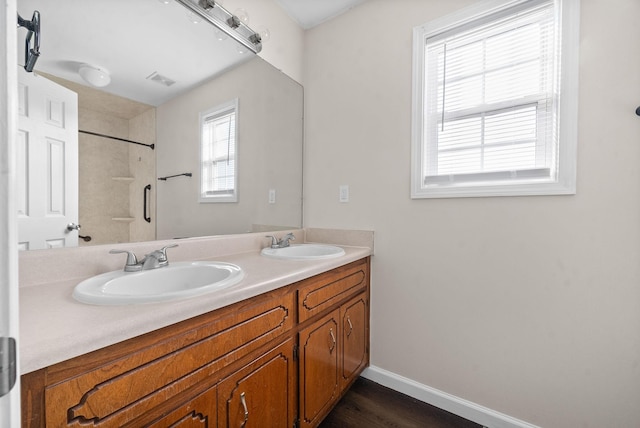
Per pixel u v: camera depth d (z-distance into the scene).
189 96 1.36
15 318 0.28
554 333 1.27
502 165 1.42
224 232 1.55
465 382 1.48
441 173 1.58
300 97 2.05
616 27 1.13
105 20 1.07
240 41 1.55
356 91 1.83
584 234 1.20
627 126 1.12
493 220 1.40
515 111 1.39
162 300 0.72
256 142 1.73
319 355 1.27
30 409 0.49
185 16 1.32
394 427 1.40
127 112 1.14
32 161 0.88
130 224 1.15
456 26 1.51
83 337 0.54
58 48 0.94
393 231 1.69
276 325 1.02
